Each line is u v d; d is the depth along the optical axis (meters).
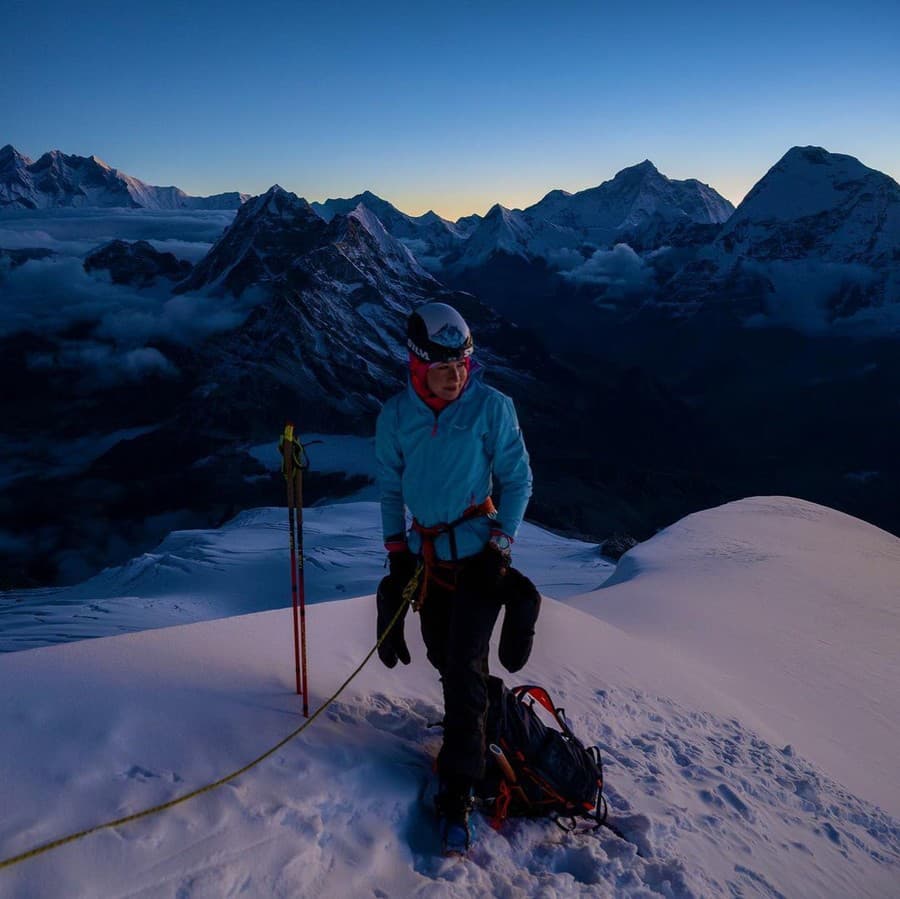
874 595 16.30
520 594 3.36
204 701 3.37
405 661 3.56
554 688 5.54
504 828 3.29
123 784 2.73
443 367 3.24
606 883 3.09
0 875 2.25
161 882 2.39
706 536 22.80
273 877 2.54
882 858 4.52
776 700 8.33
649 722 5.52
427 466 3.34
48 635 26.28
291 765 3.07
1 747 2.78
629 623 11.64
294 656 4.16
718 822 4.10
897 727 8.54
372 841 2.88
